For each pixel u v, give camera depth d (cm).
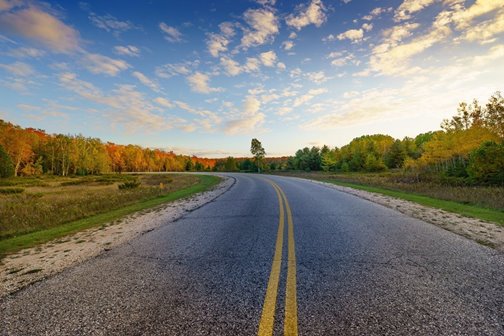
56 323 256
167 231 648
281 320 244
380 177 3706
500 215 753
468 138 2812
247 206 1002
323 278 337
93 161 8119
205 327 238
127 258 452
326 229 602
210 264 403
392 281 324
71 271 402
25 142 6538
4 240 677
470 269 360
